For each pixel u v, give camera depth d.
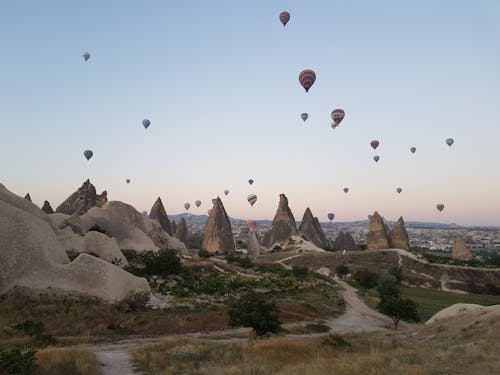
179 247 84.69
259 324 26.48
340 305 55.78
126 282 36.94
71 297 34.09
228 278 58.50
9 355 13.77
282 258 110.44
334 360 16.16
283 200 161.25
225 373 14.21
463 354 16.03
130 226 69.62
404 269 93.31
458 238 134.62
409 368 13.53
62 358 15.67
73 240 51.31
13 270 34.56
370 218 156.50
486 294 81.06
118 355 18.89
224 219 139.75
